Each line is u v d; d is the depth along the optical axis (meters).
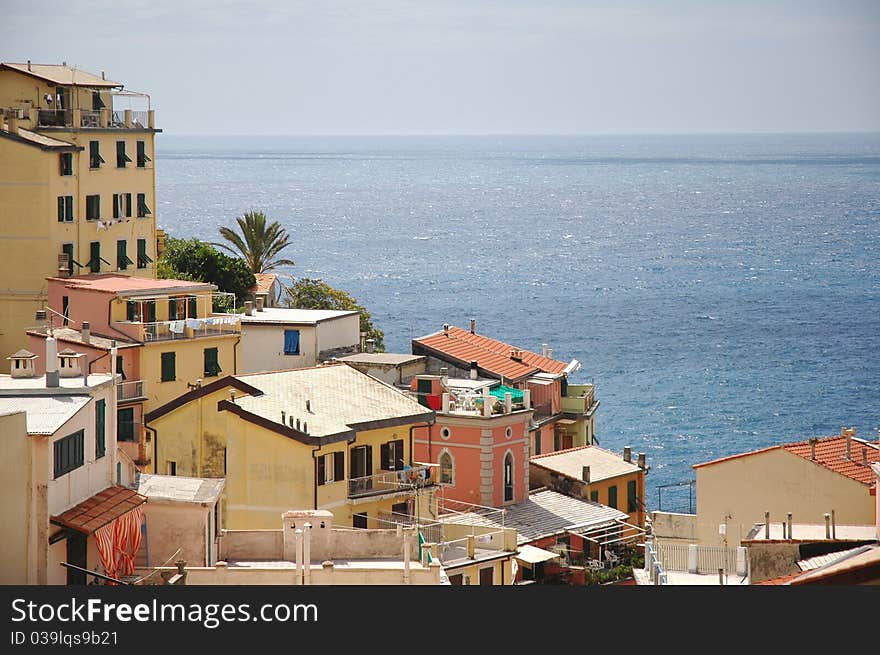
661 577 91.31
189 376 145.12
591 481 130.62
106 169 170.25
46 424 70.12
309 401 107.06
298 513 85.50
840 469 102.94
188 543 79.81
